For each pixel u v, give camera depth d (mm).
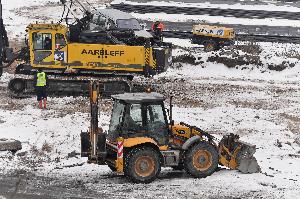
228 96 90125
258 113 79688
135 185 46656
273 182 48719
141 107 47594
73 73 84062
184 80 100375
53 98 82812
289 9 161000
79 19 89812
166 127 48500
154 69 85500
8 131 63750
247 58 109500
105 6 158875
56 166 52469
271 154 60688
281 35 133250
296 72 107062
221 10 153375
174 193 44938
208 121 73938
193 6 162000
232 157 51125
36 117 70938
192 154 48375
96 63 84000
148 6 154875
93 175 49844
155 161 47188
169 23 141500
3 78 96250
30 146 57938
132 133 47406
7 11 162125
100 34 84188
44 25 82938
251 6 164625
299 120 77312
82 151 48219
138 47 84125
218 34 123125
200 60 109938
